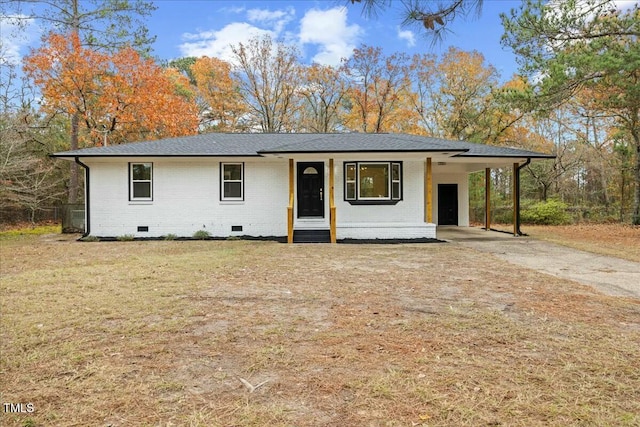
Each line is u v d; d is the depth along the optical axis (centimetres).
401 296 555
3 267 810
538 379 300
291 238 1249
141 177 1404
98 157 1332
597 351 355
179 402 269
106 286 611
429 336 394
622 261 890
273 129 3081
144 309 486
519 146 2689
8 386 293
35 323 436
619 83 1203
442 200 1898
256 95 3019
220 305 505
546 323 434
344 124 3141
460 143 1494
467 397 272
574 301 530
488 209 1734
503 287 614
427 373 310
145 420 247
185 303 514
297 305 507
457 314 466
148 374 312
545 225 2123
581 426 238
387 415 251
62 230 1638
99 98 2005
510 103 1332
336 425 240
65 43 1881
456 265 822
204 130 3070
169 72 2962
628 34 1103
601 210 2416
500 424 240
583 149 2519
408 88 2944
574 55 1147
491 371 314
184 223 1405
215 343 376
